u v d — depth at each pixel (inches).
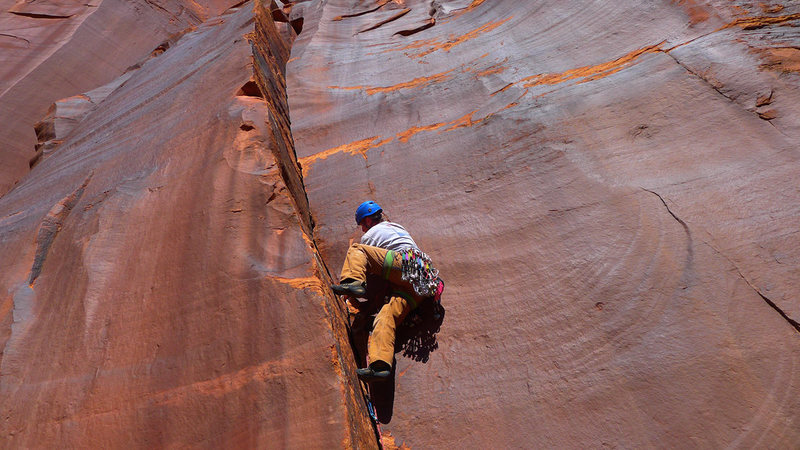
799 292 98.3
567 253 122.2
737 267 105.9
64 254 123.1
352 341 120.0
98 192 144.7
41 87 316.8
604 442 91.7
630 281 111.6
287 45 300.4
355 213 150.8
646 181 129.8
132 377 94.3
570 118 156.3
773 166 121.0
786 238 107.0
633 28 185.0
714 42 159.8
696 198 121.2
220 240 114.8
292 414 85.4
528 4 236.1
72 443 87.1
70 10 391.5
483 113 175.8
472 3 282.7
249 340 95.6
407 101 198.5
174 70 228.5
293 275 106.5
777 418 85.8
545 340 108.7
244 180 127.7
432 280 119.7
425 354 115.6
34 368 98.3
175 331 100.0
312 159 186.5
